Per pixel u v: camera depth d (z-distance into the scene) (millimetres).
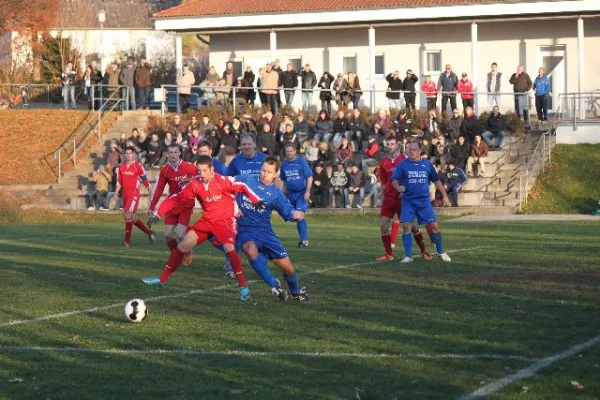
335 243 23469
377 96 50906
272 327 11758
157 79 77625
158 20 51375
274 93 44312
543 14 46281
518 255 19312
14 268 18312
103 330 11773
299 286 15312
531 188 37688
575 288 14422
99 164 44094
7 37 70875
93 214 37375
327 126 40375
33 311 13242
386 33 50688
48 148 45969
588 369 9172
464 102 43281
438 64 49906
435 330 11328
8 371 9648
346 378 9094
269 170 13266
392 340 10812
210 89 45531
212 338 11141
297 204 21875
